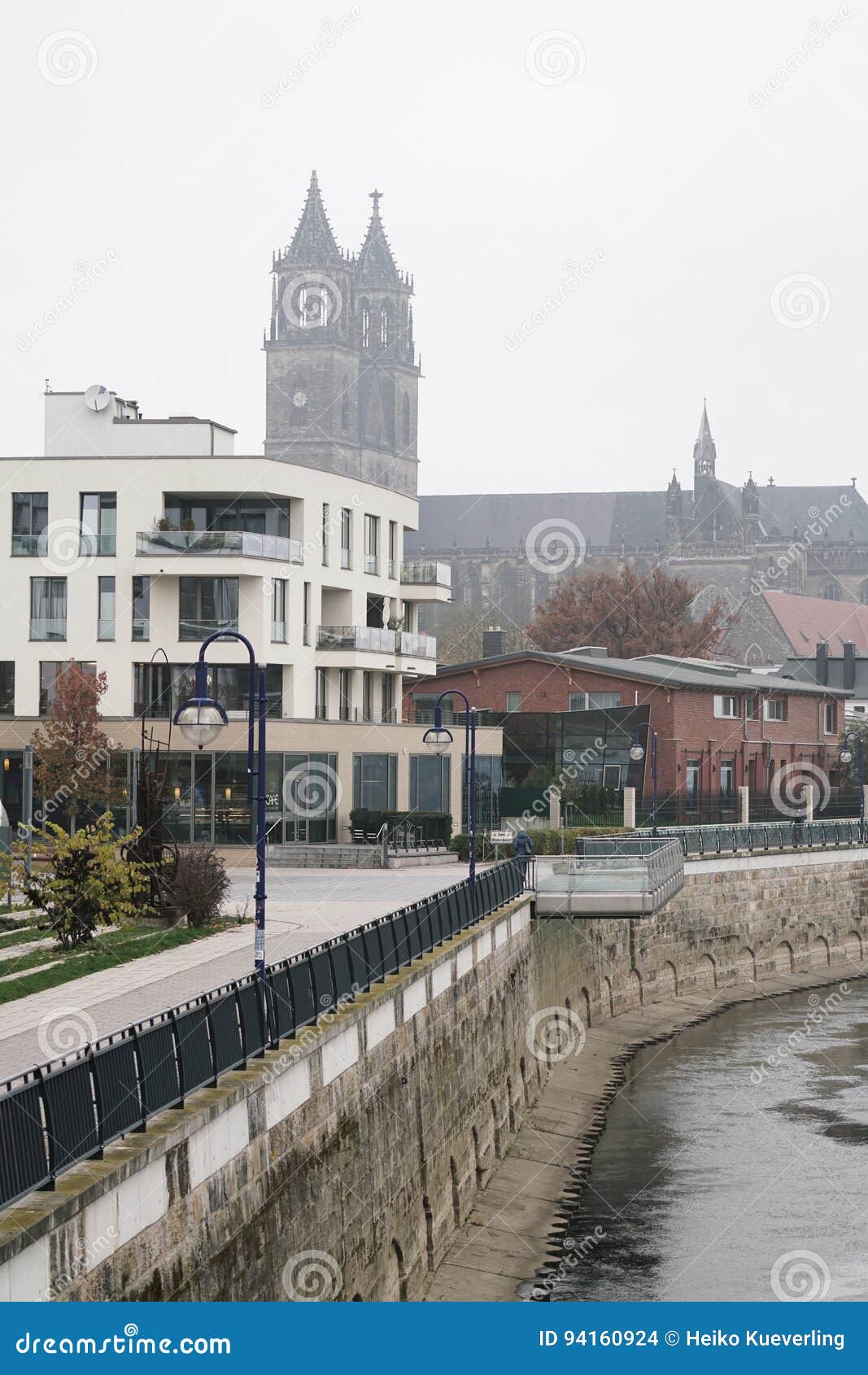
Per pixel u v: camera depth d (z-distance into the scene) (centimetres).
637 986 6519
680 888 6162
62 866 3659
